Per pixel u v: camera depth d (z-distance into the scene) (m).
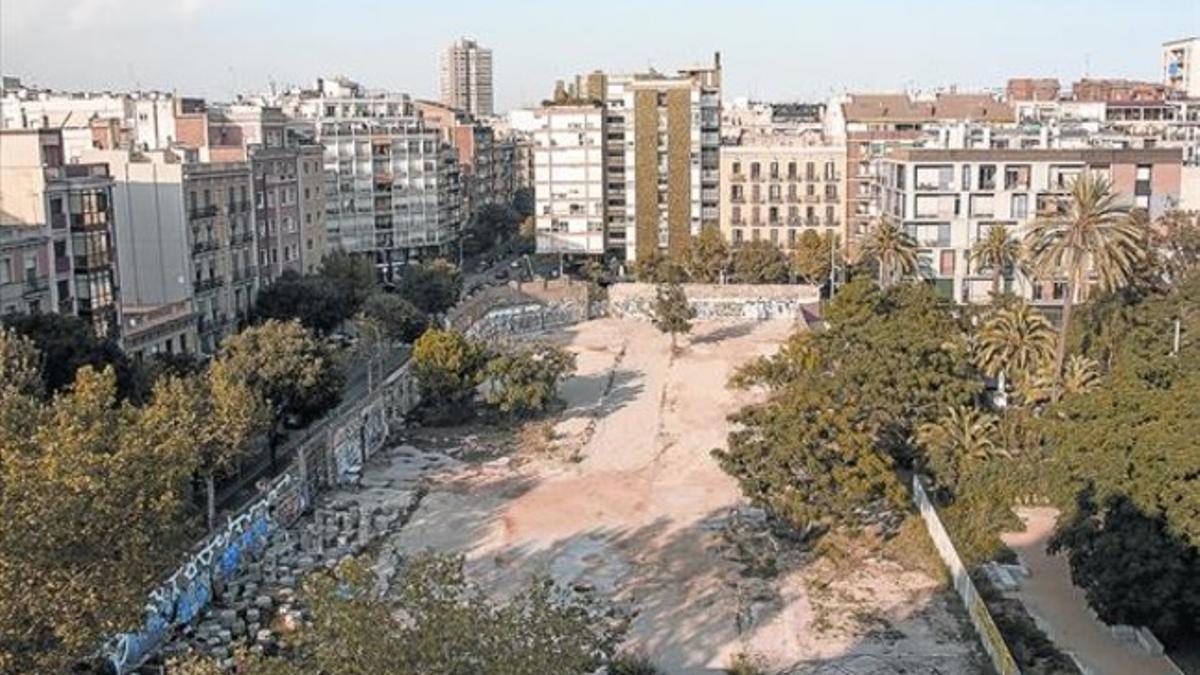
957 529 68.81
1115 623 53.44
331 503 80.19
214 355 103.44
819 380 84.75
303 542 71.38
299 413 84.62
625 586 65.00
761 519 75.38
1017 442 77.06
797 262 165.25
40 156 92.62
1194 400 56.28
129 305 116.12
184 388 69.00
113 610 42.38
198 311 119.25
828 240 165.75
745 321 159.12
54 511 41.00
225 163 125.12
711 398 112.19
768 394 111.62
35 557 40.25
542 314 156.38
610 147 187.25
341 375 89.19
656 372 125.06
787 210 180.50
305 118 185.50
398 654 33.97
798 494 67.69
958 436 77.06
